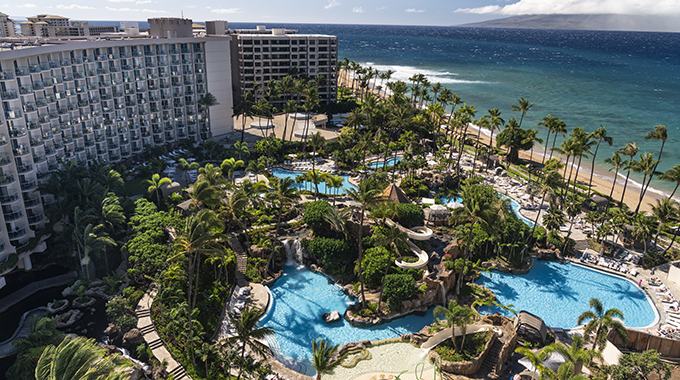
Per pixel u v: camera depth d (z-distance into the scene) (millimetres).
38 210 77562
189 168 103500
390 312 65625
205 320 61219
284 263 79500
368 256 73875
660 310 68062
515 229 81250
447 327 58844
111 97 102562
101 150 100688
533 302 70375
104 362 33438
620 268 78688
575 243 85375
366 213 84250
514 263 78875
